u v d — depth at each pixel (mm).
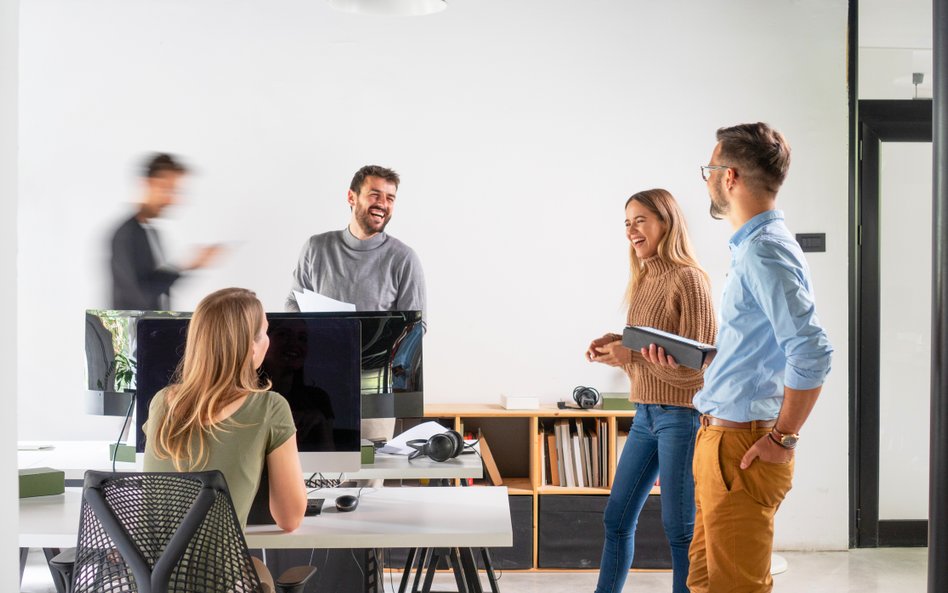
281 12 4695
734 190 2209
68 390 4668
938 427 1622
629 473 3004
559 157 4723
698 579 2322
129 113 4676
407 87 4711
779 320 2033
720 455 2168
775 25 4707
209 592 1760
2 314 973
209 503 1740
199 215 4691
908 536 4684
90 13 4668
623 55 4715
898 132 4711
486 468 4457
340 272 4688
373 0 3287
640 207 2996
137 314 2990
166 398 2201
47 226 4672
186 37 4688
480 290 4711
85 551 1821
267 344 2320
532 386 4715
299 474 2199
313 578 2801
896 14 4699
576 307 4715
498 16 4711
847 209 4676
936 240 1635
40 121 4668
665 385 2832
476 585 2730
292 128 4707
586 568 4332
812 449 4645
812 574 4191
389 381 3004
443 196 4711
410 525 2279
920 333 4695
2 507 971
